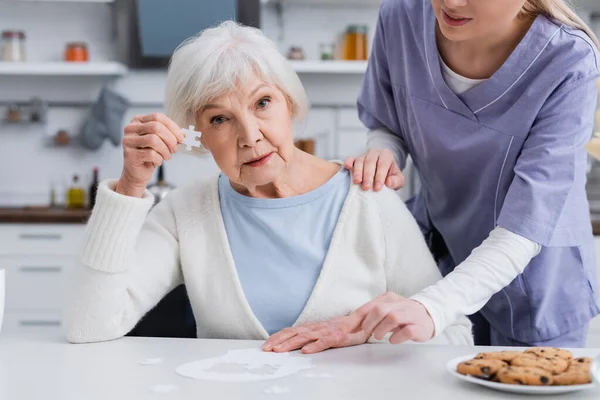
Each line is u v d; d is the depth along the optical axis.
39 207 3.66
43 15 3.79
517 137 1.37
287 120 1.25
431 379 0.95
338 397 0.88
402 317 1.04
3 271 1.20
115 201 1.20
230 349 1.13
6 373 1.00
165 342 1.19
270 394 0.89
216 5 3.58
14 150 3.83
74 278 1.23
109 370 1.01
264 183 1.24
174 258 1.35
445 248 1.69
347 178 1.35
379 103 1.63
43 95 3.82
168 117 1.26
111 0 3.56
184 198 1.38
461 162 1.47
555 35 1.31
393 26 1.52
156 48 3.71
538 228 1.22
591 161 3.33
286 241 1.30
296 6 3.78
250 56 1.21
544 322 1.54
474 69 1.38
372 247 1.30
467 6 1.15
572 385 0.87
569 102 1.31
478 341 1.72
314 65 3.57
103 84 3.82
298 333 1.14
